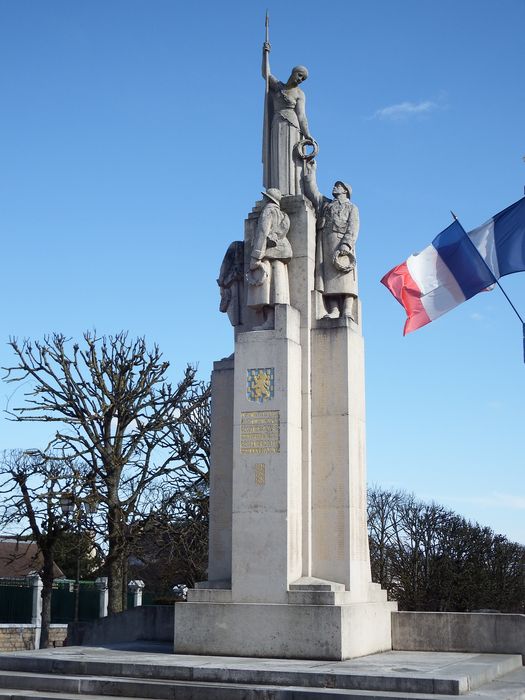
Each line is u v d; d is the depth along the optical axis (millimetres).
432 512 57000
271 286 17578
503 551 56594
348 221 18141
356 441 17234
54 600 44844
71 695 13188
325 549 16578
